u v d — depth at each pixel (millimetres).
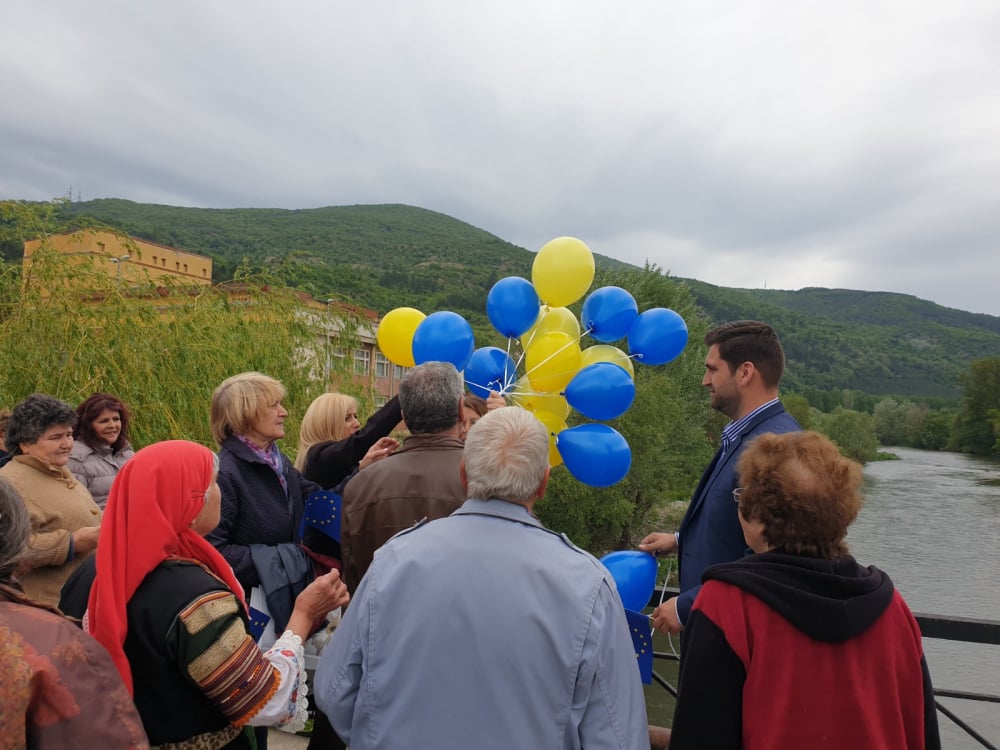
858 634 1344
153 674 1511
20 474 2910
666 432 20469
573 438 2945
